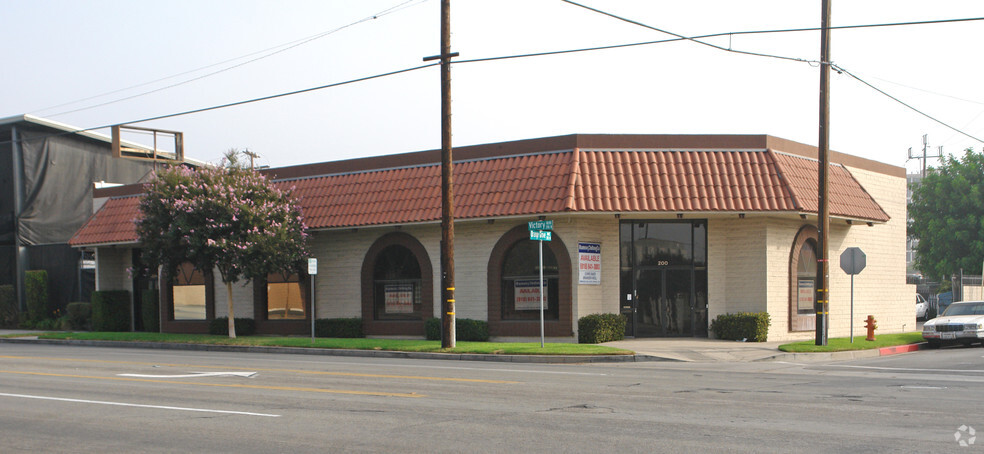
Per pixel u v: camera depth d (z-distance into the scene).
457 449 8.19
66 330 34.47
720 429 9.16
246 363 18.80
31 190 37.91
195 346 25.67
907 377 15.10
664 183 22.73
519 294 24.48
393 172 26.72
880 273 29.30
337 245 27.69
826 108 21.44
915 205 54.28
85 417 10.41
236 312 29.75
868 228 28.72
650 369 17.08
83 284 36.41
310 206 27.41
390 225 25.61
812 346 21.23
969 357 20.11
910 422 9.57
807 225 25.22
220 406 11.30
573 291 23.27
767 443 8.34
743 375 15.54
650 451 7.99
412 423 9.74
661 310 24.36
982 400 11.52
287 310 28.77
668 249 24.44
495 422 9.77
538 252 24.30
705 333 24.28
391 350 21.86
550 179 23.17
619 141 23.64
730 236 24.31
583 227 23.44
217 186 25.31
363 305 26.97
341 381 14.46
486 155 25.20
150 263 26.39
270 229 25.31
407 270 26.59
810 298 25.47
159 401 11.86
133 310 33.25
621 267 24.31
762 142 23.77
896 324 30.06
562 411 10.60
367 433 9.11
